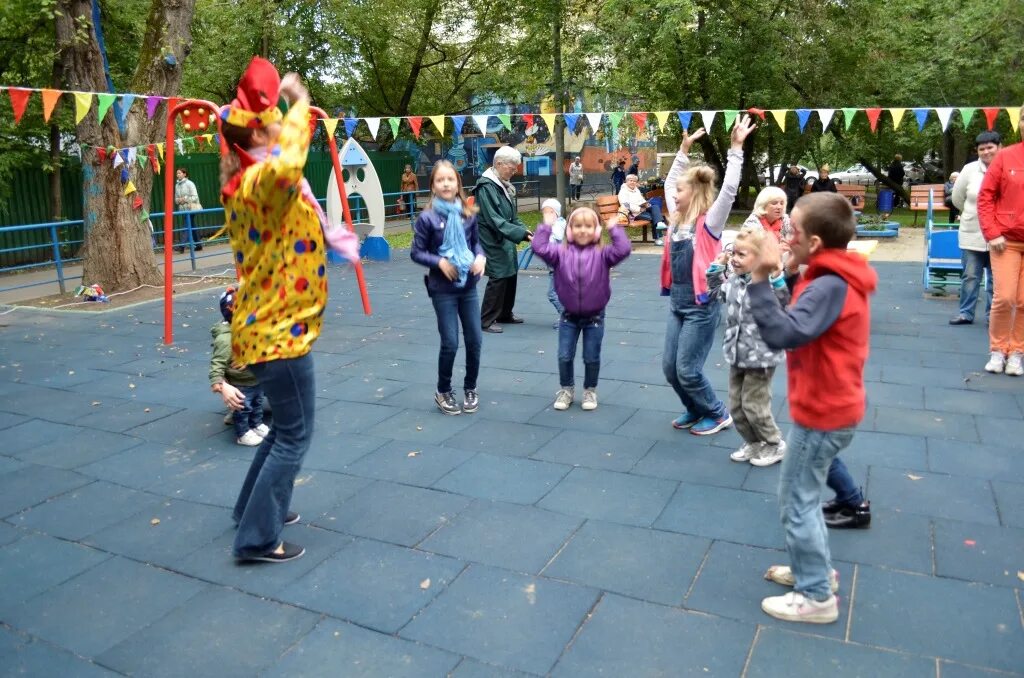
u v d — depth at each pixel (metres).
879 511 3.90
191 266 14.44
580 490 4.26
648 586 3.31
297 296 3.29
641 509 4.01
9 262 16.09
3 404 6.16
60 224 11.09
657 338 7.61
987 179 5.96
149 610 3.27
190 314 9.67
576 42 19.59
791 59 19.25
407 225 21.17
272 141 3.27
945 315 8.23
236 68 21.78
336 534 3.86
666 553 3.58
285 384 3.34
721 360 6.69
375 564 3.57
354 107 24.67
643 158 35.28
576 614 3.13
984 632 2.93
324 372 6.76
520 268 12.11
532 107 25.47
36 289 12.52
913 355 6.73
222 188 3.29
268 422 5.47
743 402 4.41
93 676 2.86
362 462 4.73
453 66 26.14
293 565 3.58
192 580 3.49
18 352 7.92
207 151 19.14
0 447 5.22
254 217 3.20
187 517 4.12
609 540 3.71
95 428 5.55
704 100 19.53
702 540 3.68
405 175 23.59
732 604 3.16
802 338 2.69
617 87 19.06
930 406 5.41
